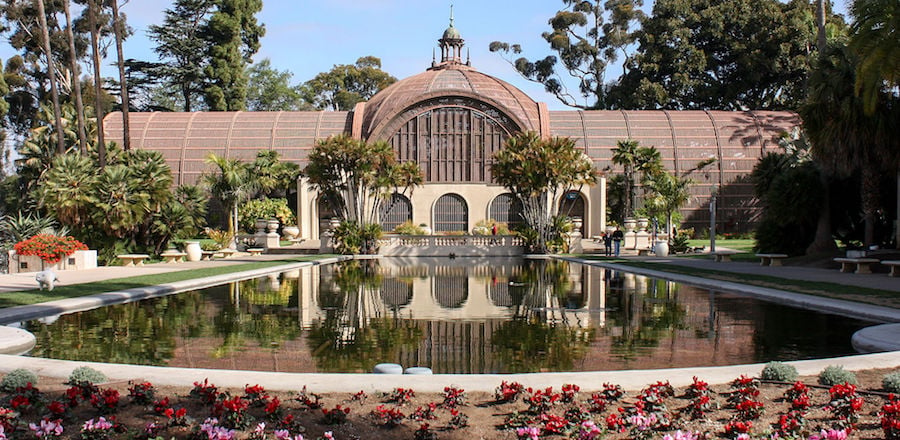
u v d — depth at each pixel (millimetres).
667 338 15766
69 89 84312
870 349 13617
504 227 61781
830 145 33750
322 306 21547
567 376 10945
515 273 35500
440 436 8516
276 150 72062
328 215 67688
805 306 20781
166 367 11758
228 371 11258
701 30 88312
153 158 42156
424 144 67062
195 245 42719
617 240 49594
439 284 29156
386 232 63094
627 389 10344
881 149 32719
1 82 78750
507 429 8758
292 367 12789
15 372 10312
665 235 57750
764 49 85438
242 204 63594
